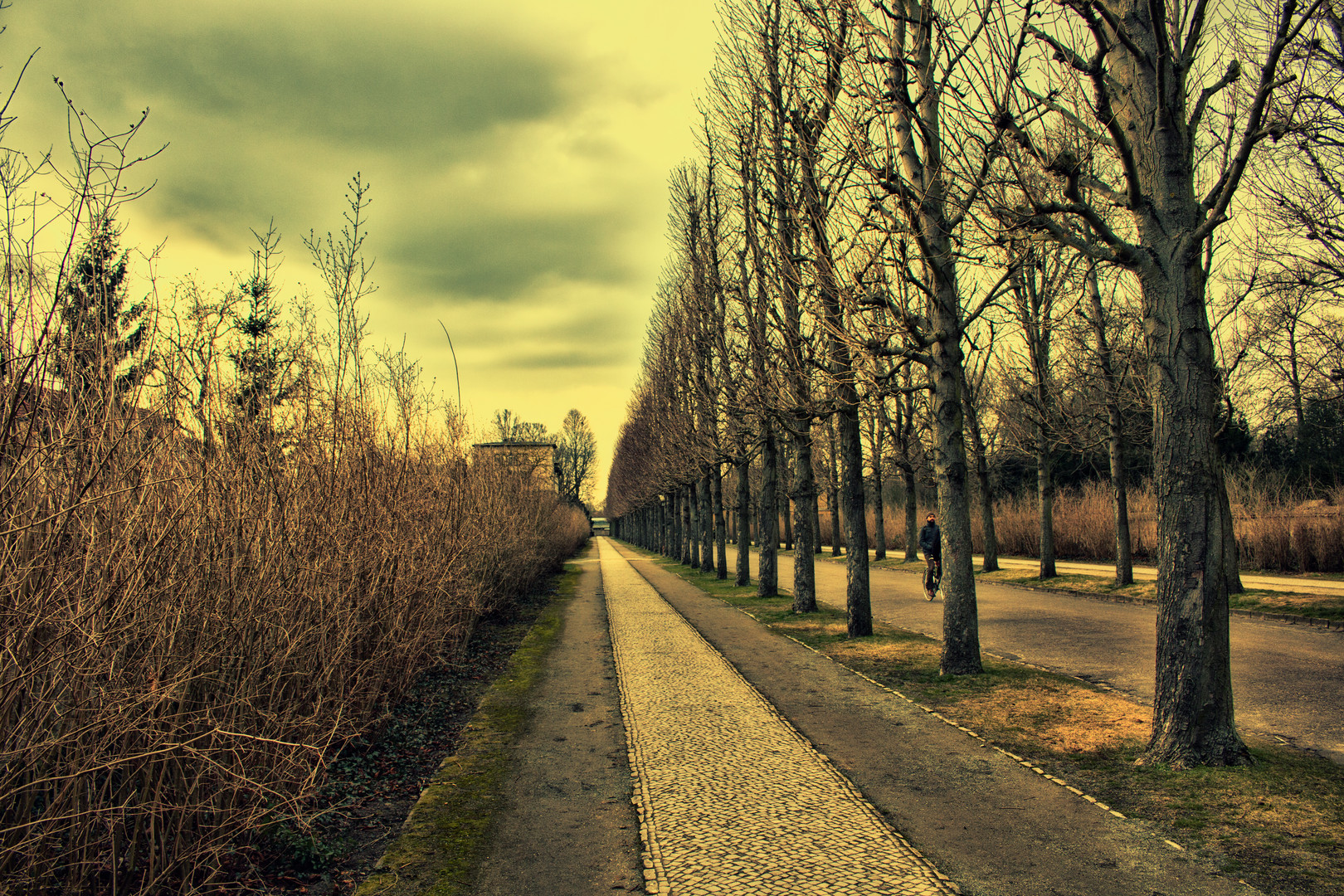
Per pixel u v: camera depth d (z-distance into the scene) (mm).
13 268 3523
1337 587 16188
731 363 19000
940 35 7648
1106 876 4102
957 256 8742
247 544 4914
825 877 4180
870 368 10148
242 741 4508
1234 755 5668
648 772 6223
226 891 4129
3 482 3273
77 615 3322
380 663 7410
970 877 4145
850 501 12695
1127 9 6500
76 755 3443
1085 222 7020
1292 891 3852
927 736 6930
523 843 4840
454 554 10328
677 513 45094
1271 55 5348
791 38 11242
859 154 9086
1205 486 5855
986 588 21078
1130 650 10922
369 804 5738
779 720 7699
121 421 3977
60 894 3715
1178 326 5992
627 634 14258
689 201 22719
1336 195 11336
